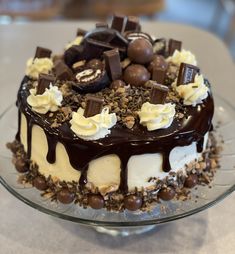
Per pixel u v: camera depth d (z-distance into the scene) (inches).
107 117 10.5
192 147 11.3
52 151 10.9
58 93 11.3
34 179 11.6
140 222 10.4
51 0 28.2
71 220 10.5
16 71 17.9
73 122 10.6
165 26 21.2
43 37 20.1
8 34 20.2
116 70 11.9
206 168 11.9
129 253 11.2
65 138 10.5
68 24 21.2
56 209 10.8
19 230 11.7
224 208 12.3
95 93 11.7
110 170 10.7
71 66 12.8
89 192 10.9
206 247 11.3
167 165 10.8
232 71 18.0
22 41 19.7
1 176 11.8
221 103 14.6
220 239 11.5
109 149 10.4
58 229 11.8
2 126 13.5
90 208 10.9
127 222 10.4
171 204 11.0
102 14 28.9
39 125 11.0
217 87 17.0
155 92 10.8
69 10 32.2
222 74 17.8
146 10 29.2
